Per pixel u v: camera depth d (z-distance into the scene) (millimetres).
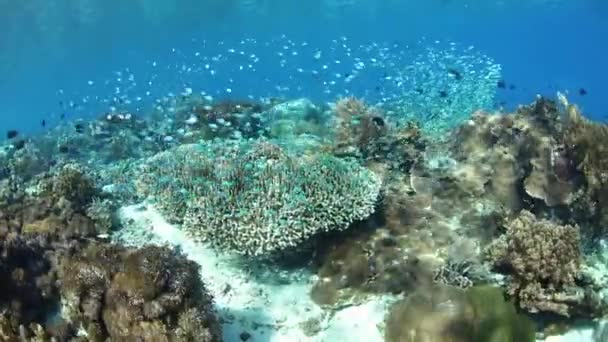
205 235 2543
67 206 3064
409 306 2037
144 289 2072
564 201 2693
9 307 2320
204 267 2654
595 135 2705
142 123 5457
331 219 2488
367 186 2660
